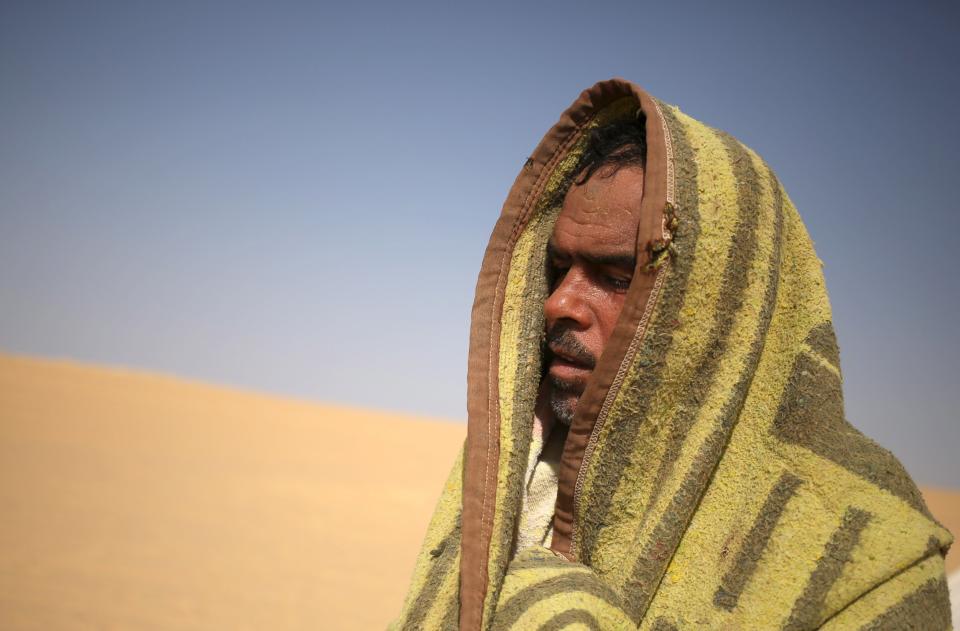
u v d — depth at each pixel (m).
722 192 1.80
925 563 1.63
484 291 2.03
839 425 1.77
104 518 18.72
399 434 49.03
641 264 1.75
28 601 12.56
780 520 1.72
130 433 33.62
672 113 1.89
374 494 25.88
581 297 1.92
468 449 1.87
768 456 1.79
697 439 1.79
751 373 1.80
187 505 21.09
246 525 19.55
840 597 1.61
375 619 13.45
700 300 1.77
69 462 25.47
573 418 1.86
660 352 1.78
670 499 1.77
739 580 1.70
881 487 1.69
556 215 2.09
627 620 1.67
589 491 1.85
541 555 1.84
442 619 1.81
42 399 41.00
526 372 2.01
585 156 2.04
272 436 39.31
